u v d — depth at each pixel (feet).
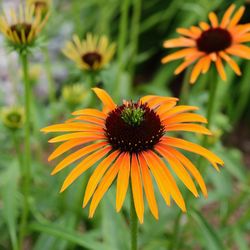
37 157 1.97
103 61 1.61
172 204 1.71
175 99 1.13
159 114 1.10
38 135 1.86
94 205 0.95
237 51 1.42
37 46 1.35
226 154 1.73
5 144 1.78
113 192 1.52
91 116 1.10
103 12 2.52
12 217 1.44
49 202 1.69
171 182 0.97
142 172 0.99
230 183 1.72
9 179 1.51
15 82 2.10
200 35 1.48
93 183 0.97
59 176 1.71
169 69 2.65
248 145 2.88
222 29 1.46
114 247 1.43
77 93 1.66
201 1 2.15
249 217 1.62
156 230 1.58
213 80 1.39
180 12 2.87
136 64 3.33
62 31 3.03
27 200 1.45
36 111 1.85
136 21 2.12
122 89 2.01
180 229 1.70
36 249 1.50
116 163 1.00
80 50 1.64
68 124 1.06
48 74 1.92
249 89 2.69
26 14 1.39
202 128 1.06
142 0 3.02
